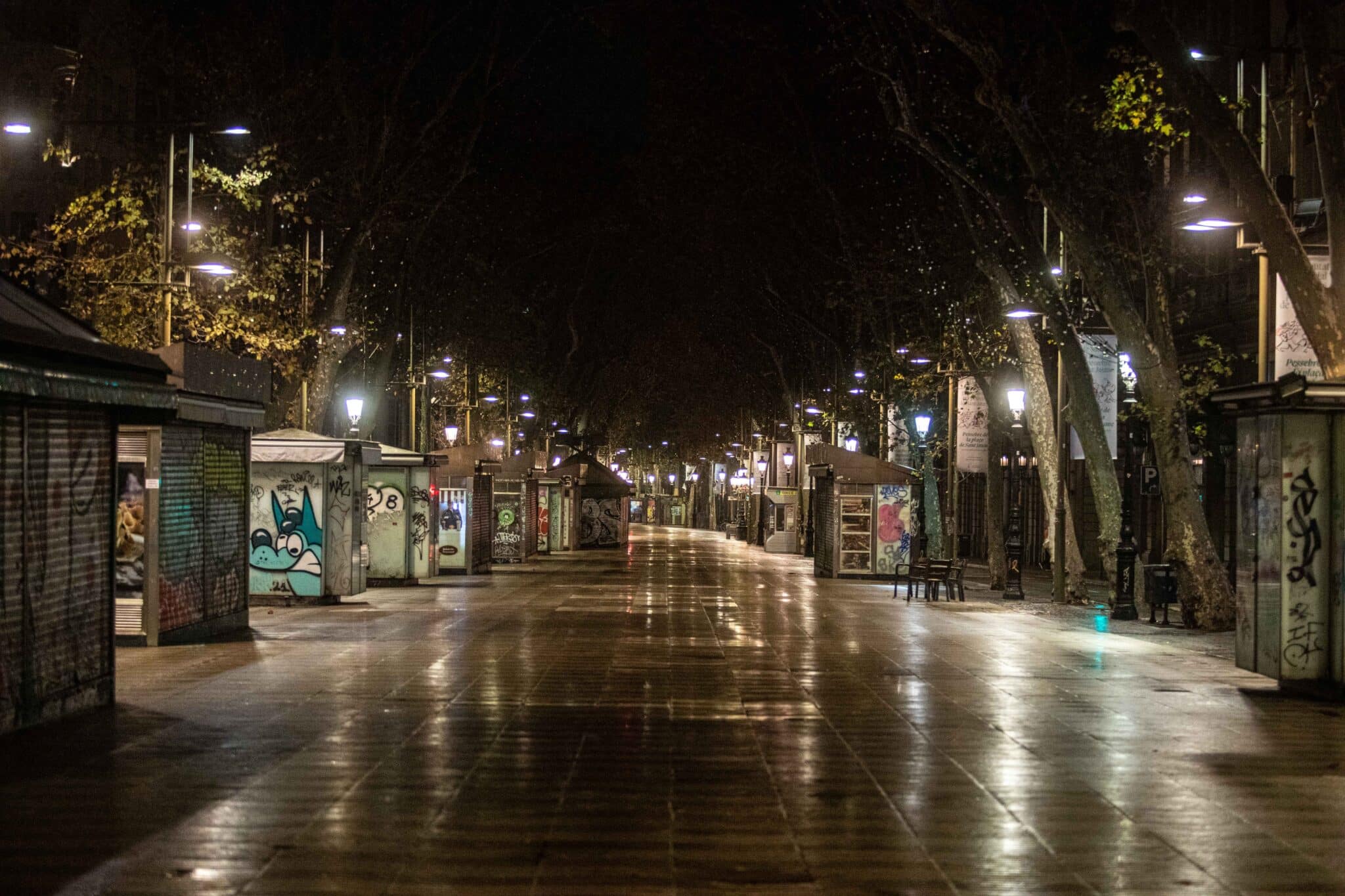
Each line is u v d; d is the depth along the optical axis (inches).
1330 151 674.8
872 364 1849.2
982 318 1425.9
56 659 497.4
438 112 1320.1
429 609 1075.9
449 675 644.1
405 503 1396.4
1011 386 1485.0
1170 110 756.0
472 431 2418.8
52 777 400.8
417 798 377.1
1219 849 332.2
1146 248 1013.8
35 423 481.4
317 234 1470.2
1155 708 568.1
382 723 499.5
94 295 1003.9
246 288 1064.2
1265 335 778.2
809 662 732.0
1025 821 360.5
